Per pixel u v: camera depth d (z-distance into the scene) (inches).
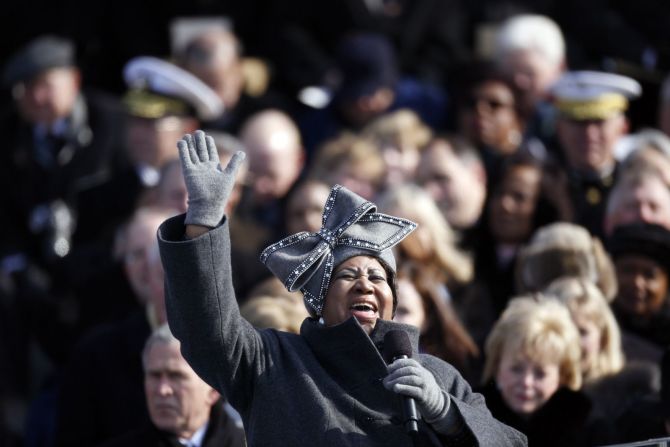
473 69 1416.1
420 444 626.5
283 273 672.4
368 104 1518.2
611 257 1051.3
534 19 1499.8
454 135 1374.3
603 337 954.7
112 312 1172.5
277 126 1364.4
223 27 1675.7
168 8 1727.4
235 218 1238.9
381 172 1299.2
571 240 1021.2
